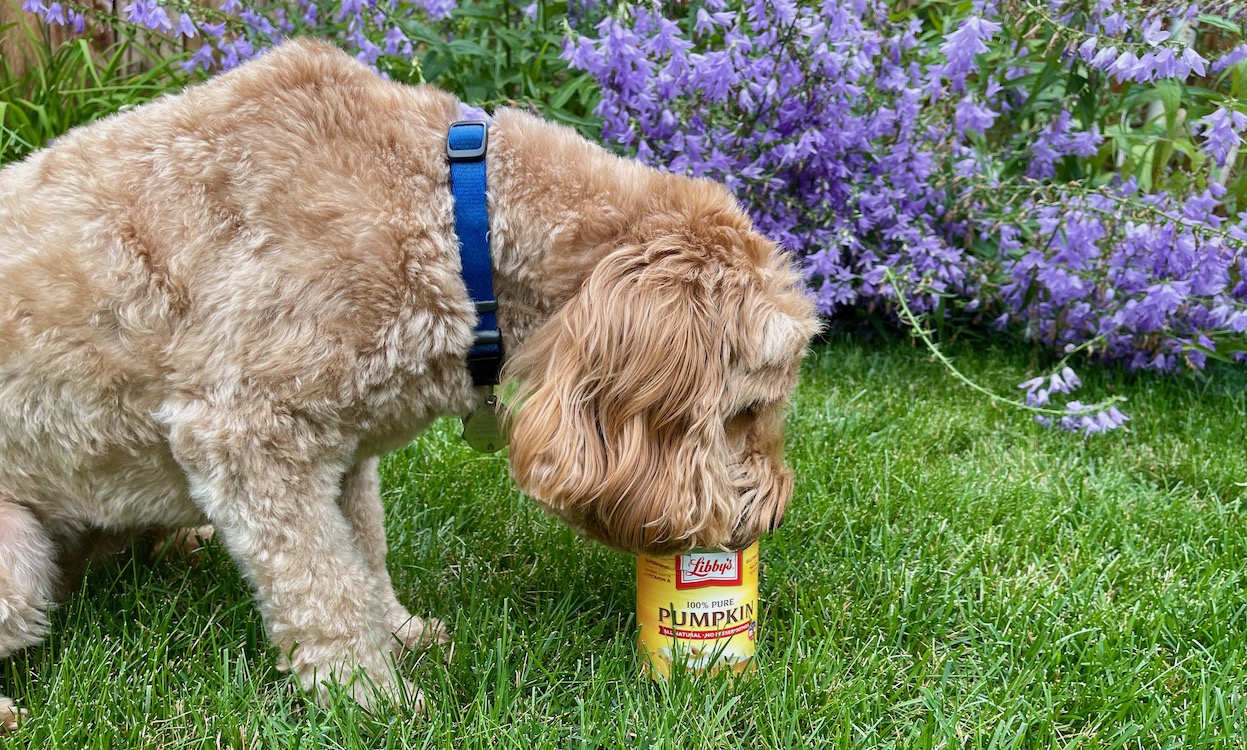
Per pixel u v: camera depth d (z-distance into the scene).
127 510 1.80
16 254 1.59
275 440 1.56
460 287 1.59
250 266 1.53
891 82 3.56
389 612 2.04
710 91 3.33
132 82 4.31
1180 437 3.31
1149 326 3.48
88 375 1.60
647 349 1.56
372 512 2.03
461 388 1.70
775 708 1.72
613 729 1.67
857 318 4.35
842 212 3.82
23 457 1.71
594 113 3.65
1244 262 3.19
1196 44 4.04
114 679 1.79
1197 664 1.94
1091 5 3.25
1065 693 1.83
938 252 3.64
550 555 2.31
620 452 1.58
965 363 3.92
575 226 1.64
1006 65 3.69
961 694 1.83
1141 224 3.22
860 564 2.30
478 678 1.81
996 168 3.92
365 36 3.77
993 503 2.66
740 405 1.67
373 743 1.67
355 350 1.54
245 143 1.56
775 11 3.30
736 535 1.73
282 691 1.78
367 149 1.57
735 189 3.57
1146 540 2.51
